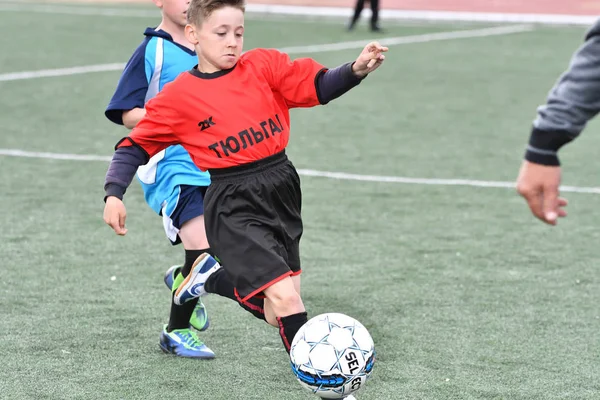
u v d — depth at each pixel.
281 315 13.75
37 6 89.56
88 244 24.44
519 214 27.94
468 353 17.58
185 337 17.28
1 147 35.56
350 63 14.35
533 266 23.11
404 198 29.58
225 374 16.52
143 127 14.57
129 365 16.84
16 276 21.80
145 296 20.59
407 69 56.47
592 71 9.34
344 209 28.23
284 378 16.38
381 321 19.25
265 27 75.56
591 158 35.38
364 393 15.71
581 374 16.67
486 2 97.88
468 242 25.08
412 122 41.72
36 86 48.38
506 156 35.50
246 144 14.29
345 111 44.00
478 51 64.12
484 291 21.20
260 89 14.52
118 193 14.29
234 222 14.19
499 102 46.69
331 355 12.88
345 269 22.70
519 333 18.66
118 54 59.81
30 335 18.20
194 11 14.32
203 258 16.06
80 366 16.78
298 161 34.31
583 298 20.81
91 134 38.19
